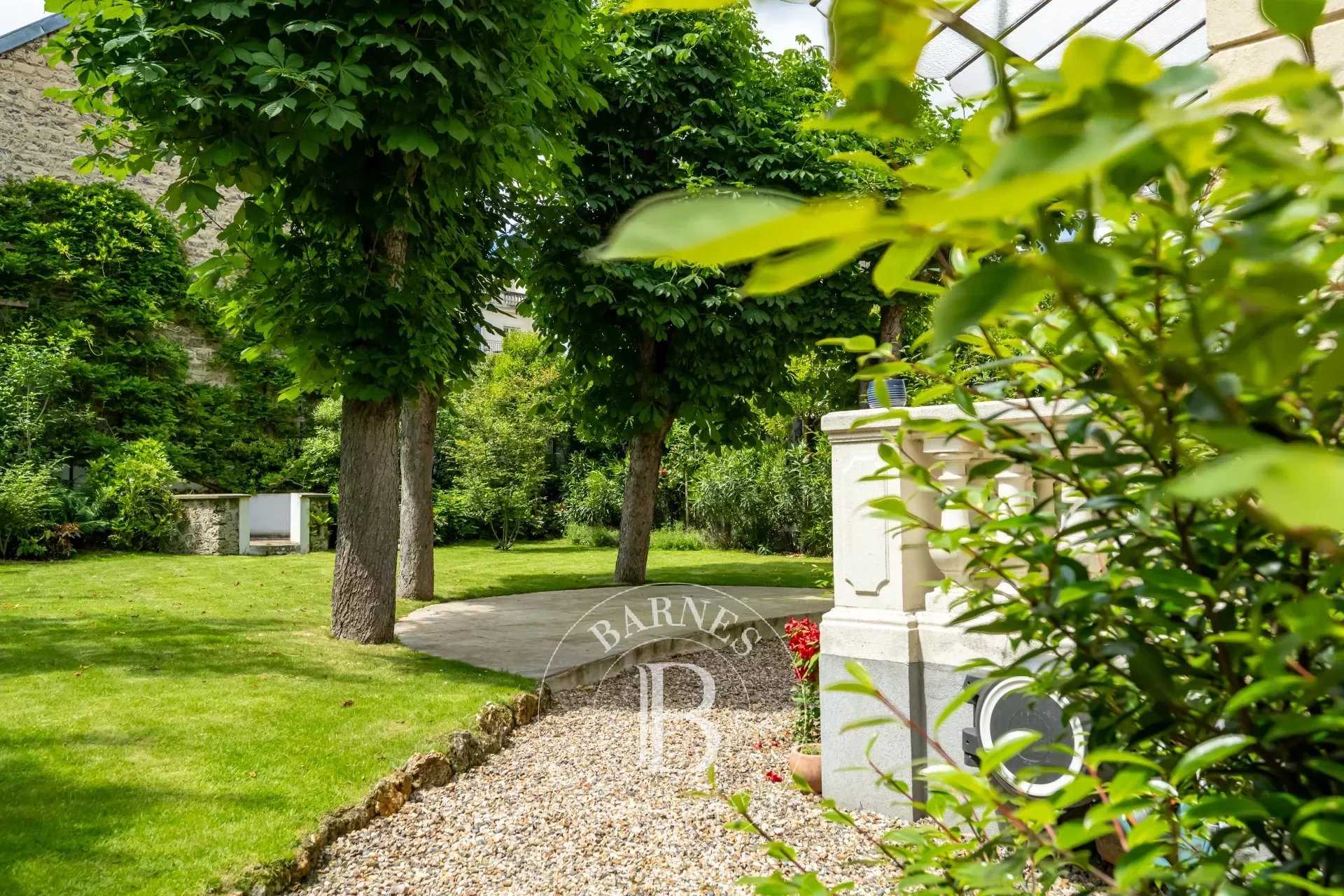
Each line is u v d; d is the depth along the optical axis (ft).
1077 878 8.29
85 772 10.79
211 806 10.18
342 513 19.61
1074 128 0.71
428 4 16.58
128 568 32.65
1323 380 1.13
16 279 42.42
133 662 16.38
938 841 2.69
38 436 39.83
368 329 18.39
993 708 9.57
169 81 15.07
